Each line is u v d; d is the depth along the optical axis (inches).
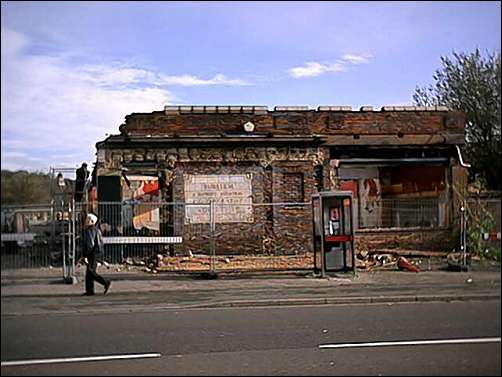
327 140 863.1
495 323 334.0
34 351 303.1
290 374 305.6
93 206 738.8
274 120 862.5
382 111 839.7
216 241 825.5
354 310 478.6
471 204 459.8
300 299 528.1
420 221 804.0
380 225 853.2
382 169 874.1
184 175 824.9
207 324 426.6
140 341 366.3
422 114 772.0
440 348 316.5
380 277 636.7
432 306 411.5
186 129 826.2
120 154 789.9
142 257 765.9
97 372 292.5
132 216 776.3
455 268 527.2
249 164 850.8
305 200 858.8
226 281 635.5
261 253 835.4
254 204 811.4
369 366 310.7
